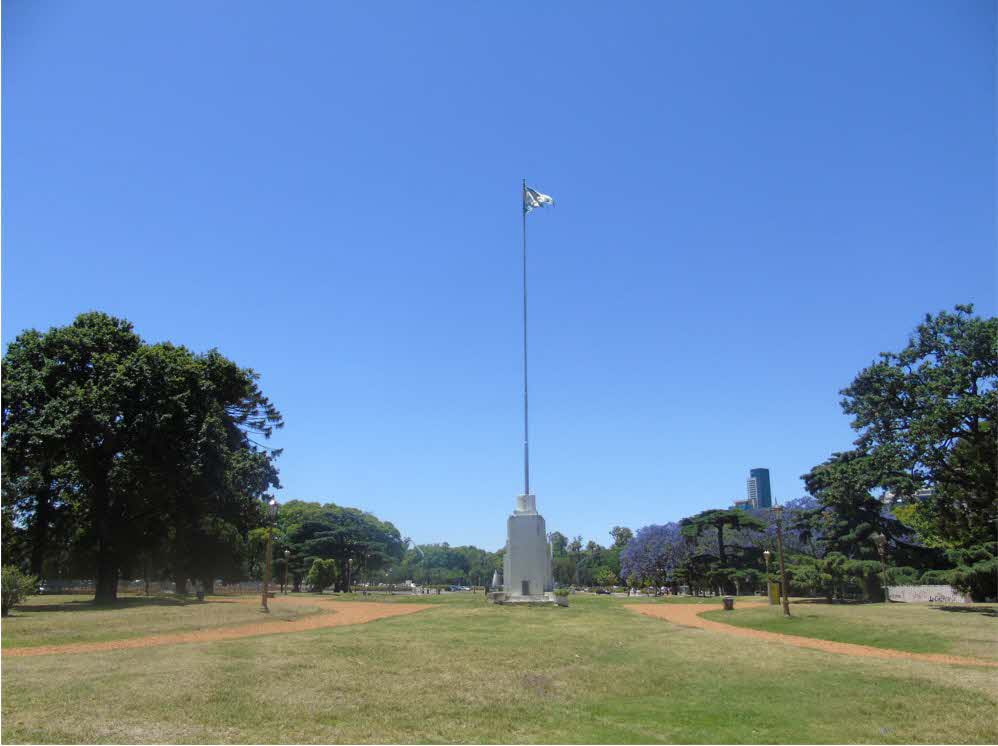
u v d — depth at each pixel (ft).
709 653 59.82
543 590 121.08
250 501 149.69
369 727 33.06
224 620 81.87
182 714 33.86
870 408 108.99
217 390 141.69
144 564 190.70
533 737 32.58
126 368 118.83
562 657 55.67
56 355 121.49
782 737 33.45
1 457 115.75
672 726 35.19
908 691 43.39
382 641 62.49
